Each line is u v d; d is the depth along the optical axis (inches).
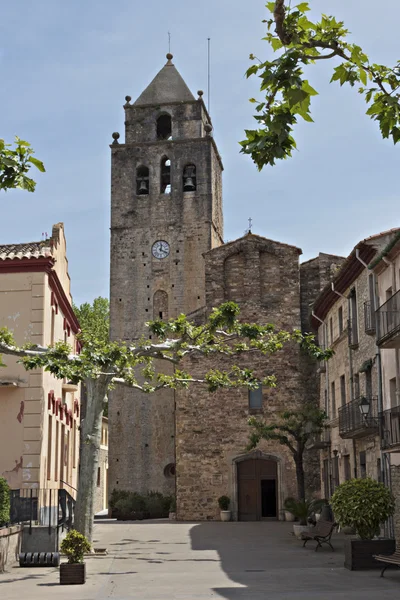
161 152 2095.2
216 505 1588.3
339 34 364.5
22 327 1056.2
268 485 1587.1
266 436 1309.1
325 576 701.9
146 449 1865.2
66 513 1053.2
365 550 744.3
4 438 1018.7
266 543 1066.7
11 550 813.9
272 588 627.2
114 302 2007.9
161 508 1772.9
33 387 1031.6
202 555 916.6
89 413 967.0
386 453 965.2
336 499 785.6
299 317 1663.4
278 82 333.1
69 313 1359.5
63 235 1285.7
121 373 981.8
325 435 1441.9
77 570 674.8
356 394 1182.3
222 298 1684.3
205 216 2036.2
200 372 1638.8
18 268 1071.6
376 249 1043.9
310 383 1616.6
